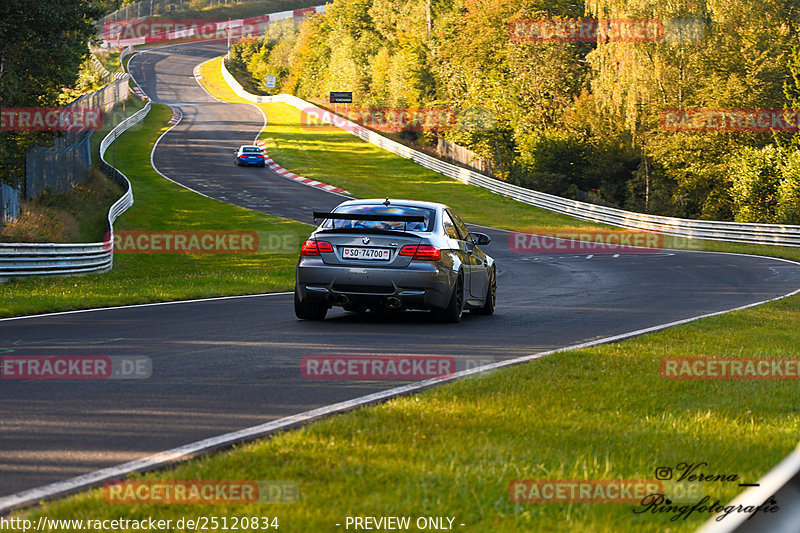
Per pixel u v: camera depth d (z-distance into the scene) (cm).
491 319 4584
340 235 4106
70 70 14575
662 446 1777
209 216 15400
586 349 3216
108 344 3409
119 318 4428
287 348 3303
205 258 11000
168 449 1781
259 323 4175
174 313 4706
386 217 4203
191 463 1596
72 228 11538
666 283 7912
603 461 1623
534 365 2828
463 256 4381
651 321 4575
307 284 4119
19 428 1973
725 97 19650
